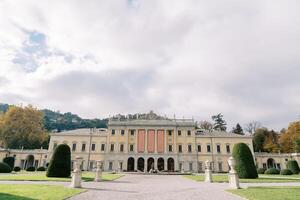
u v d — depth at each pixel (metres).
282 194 14.10
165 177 40.66
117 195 14.45
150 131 76.12
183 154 73.94
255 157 75.00
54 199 11.94
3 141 81.62
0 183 20.09
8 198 11.67
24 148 83.50
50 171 29.00
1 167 41.31
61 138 76.56
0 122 81.06
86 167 73.69
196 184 24.28
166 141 74.75
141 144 74.88
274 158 74.62
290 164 55.50
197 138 76.06
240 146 32.97
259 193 14.78
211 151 74.69
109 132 76.31
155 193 15.72
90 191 16.25
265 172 52.00
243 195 14.20
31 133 83.81
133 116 79.38
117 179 32.03
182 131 76.25
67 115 178.75
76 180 18.48
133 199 12.85
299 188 18.22
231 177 19.48
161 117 77.62
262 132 94.56
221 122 118.31
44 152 75.38
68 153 30.39
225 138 75.75
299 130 77.44
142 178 36.44
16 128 82.06
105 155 73.81
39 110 88.88
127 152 73.75
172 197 13.82
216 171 71.94
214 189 18.69
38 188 16.27
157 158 73.00
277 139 89.69
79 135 76.94
